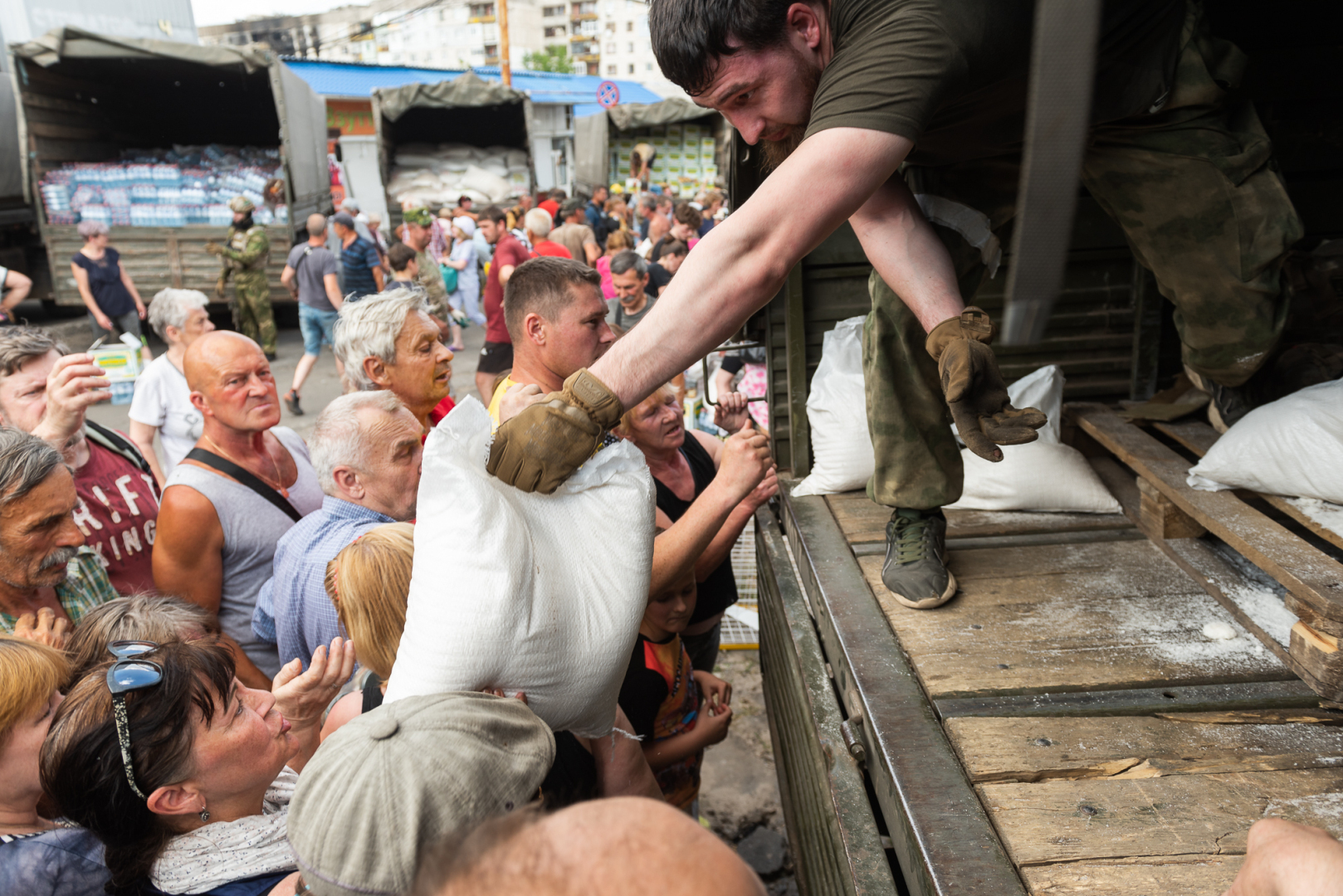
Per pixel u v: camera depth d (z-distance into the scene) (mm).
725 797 3129
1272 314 1787
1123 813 1237
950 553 2141
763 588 2961
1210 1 2549
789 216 1105
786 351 2971
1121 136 1680
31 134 9656
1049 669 1621
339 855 746
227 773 1183
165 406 3508
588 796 1318
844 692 1795
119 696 1114
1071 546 2129
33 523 1749
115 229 9711
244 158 11547
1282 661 1598
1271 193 1650
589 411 1050
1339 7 2527
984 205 1890
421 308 2572
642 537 1118
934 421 1898
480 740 822
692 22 1215
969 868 1174
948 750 1428
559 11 82062
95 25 10164
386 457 1989
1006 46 1196
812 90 1289
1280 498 1774
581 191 20219
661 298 1115
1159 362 2896
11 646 1309
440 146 14961
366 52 74938
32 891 1158
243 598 2223
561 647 1023
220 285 9383
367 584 1360
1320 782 1278
